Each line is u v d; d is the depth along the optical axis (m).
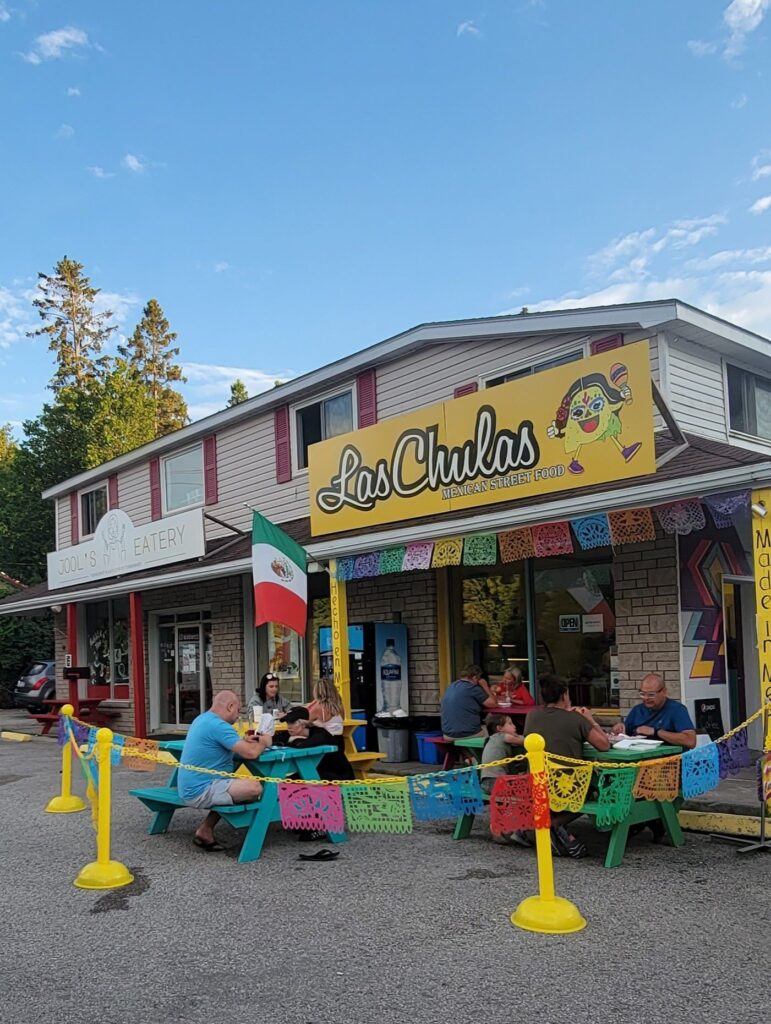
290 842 7.48
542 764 5.20
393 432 10.45
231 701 7.16
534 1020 3.87
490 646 11.59
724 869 6.19
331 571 10.87
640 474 7.95
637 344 8.06
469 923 5.16
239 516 15.95
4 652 27.47
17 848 7.43
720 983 4.20
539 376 8.92
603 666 10.16
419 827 7.95
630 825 6.68
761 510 6.94
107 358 53.25
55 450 32.97
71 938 5.12
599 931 4.95
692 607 9.23
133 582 14.98
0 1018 4.05
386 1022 3.90
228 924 5.29
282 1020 3.95
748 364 11.33
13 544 32.22
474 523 9.02
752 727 9.98
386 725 11.67
